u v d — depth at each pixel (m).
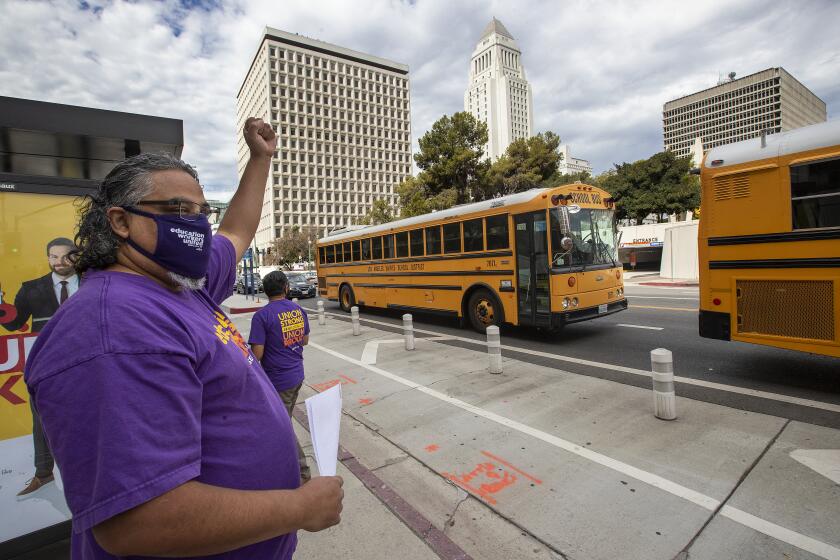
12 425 2.49
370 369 7.16
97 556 1.06
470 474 3.67
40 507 2.55
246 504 1.06
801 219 5.04
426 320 12.44
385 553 2.72
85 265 1.22
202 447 1.12
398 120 123.44
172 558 1.09
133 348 0.99
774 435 4.01
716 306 5.79
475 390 5.75
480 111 134.88
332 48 111.94
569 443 4.09
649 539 2.74
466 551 2.74
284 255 75.25
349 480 3.67
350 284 14.93
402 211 30.84
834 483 3.20
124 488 0.90
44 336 1.03
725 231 5.68
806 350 5.00
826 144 4.84
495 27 135.00
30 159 3.30
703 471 3.47
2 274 2.49
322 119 109.38
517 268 8.66
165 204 1.21
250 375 1.28
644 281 21.92
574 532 2.85
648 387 5.54
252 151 2.16
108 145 3.03
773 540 2.67
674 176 35.94
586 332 9.34
